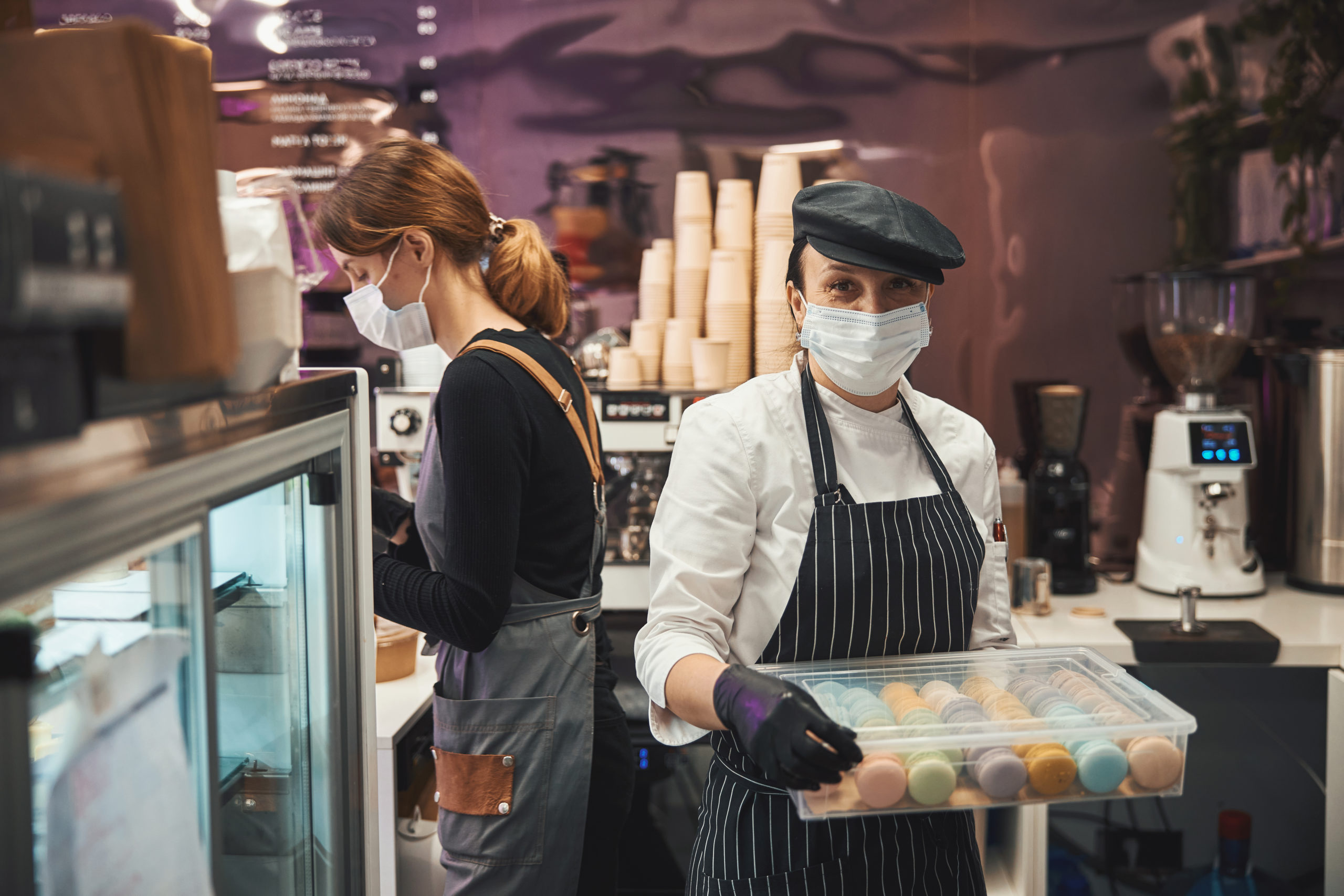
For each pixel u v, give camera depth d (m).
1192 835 2.52
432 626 1.32
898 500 1.22
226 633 0.97
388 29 2.60
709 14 2.61
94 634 0.75
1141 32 2.57
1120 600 2.32
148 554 0.66
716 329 2.45
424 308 1.47
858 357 1.14
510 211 2.67
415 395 2.30
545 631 1.39
